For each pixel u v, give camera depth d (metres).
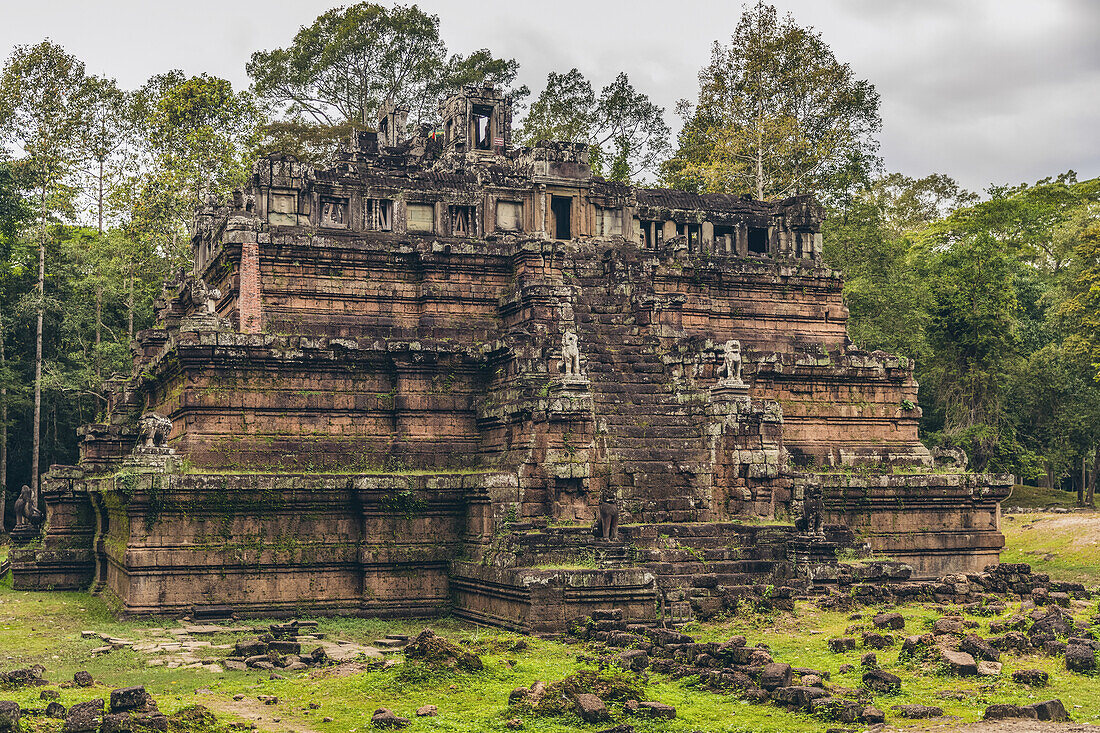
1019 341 73.38
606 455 39.03
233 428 39.81
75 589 45.94
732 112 73.56
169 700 23.34
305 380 40.97
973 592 34.28
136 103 76.19
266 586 37.06
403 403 41.47
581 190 50.59
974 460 70.31
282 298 43.97
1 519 68.69
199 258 53.34
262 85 84.50
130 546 36.03
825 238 73.44
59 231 76.12
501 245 46.88
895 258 76.06
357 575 38.00
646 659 26.30
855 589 33.75
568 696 22.72
